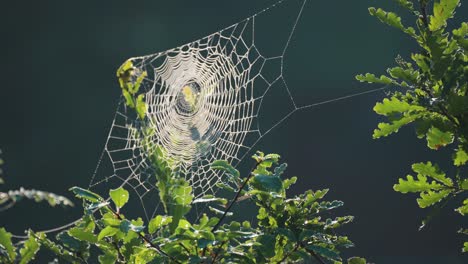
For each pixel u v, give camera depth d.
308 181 34.75
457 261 33.66
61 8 35.00
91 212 4.00
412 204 34.47
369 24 35.03
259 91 34.94
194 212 17.70
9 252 4.02
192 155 7.21
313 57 35.31
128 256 4.05
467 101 3.74
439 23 3.94
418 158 34.53
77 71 35.16
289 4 35.56
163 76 8.29
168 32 35.38
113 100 34.69
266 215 4.28
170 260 3.88
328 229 4.24
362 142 34.81
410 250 34.12
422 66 3.92
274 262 4.08
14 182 33.06
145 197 25.28
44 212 28.97
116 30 35.31
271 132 34.62
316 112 34.91
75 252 4.16
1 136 33.69
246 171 28.72
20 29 35.03
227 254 3.90
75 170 33.41
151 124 5.13
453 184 4.00
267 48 35.41
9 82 34.41
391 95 4.02
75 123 34.22
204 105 8.37
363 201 34.75
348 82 34.97
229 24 35.69
